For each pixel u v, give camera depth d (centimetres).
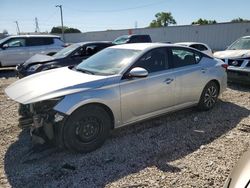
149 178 352
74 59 876
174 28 3762
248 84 816
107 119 431
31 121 409
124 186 336
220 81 614
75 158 403
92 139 418
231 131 499
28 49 1364
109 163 389
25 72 838
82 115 401
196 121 548
